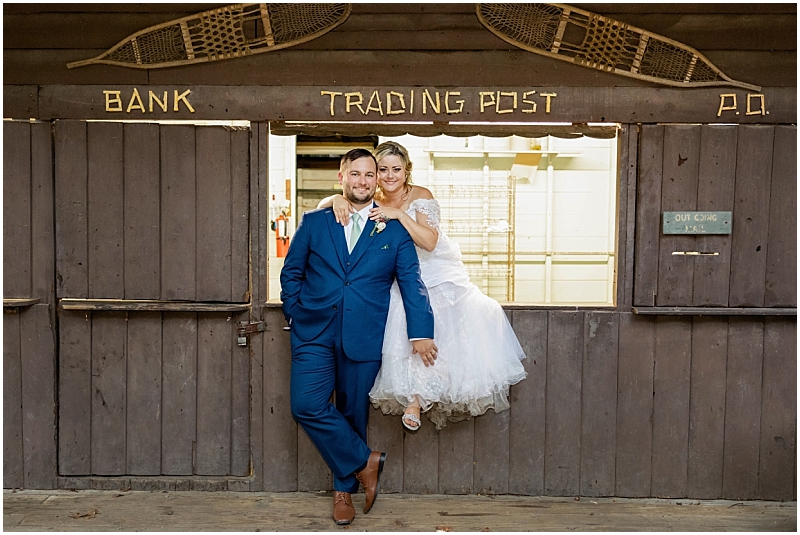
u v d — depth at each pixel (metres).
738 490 2.73
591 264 4.96
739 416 2.71
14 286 2.74
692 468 2.74
